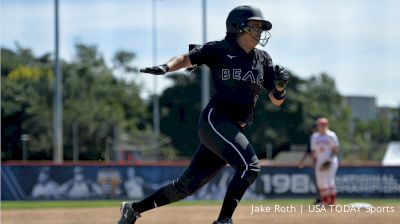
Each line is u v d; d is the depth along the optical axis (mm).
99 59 196125
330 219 27422
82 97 161000
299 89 166125
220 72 17703
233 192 17172
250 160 17250
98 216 30922
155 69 16766
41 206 44062
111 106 180500
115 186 55625
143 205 19281
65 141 135000
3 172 54594
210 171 18641
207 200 54594
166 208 35125
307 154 45875
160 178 56312
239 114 17844
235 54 17703
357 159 115250
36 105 112625
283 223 26062
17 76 125312
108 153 122250
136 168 56000
